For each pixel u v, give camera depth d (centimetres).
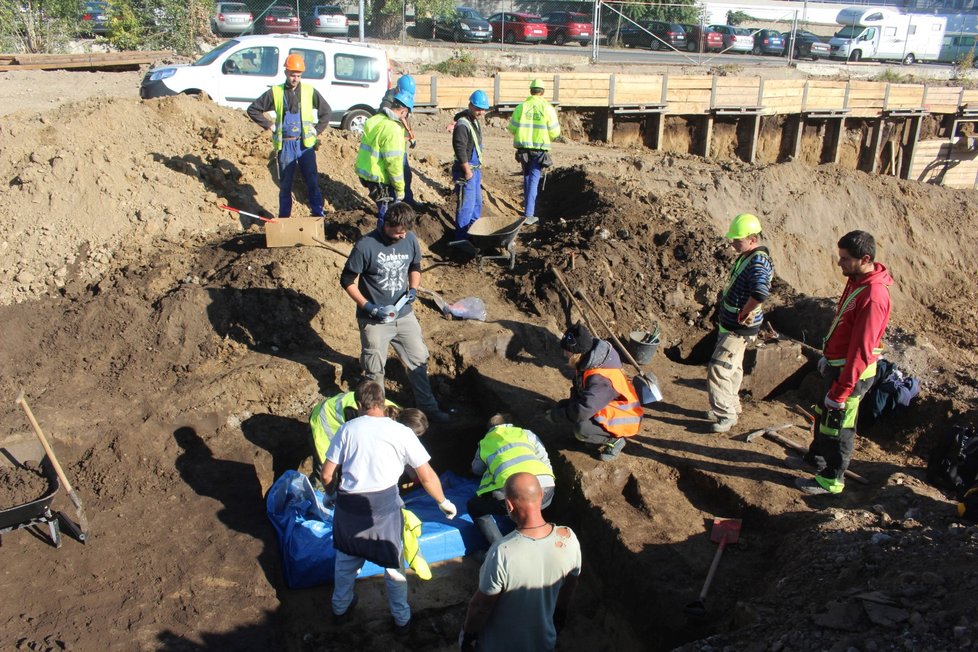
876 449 639
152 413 610
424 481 455
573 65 2653
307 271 742
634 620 492
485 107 873
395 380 693
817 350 757
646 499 548
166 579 487
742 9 3800
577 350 547
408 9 2653
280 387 652
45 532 520
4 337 667
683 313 852
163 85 1311
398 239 559
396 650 484
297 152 846
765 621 416
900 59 3603
